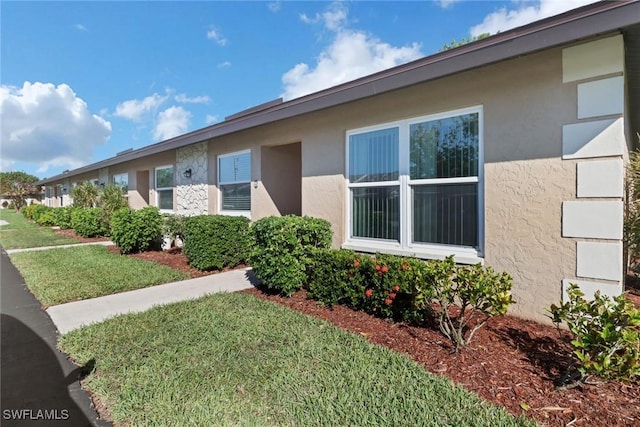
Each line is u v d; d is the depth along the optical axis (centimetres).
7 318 466
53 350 366
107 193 1373
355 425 227
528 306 408
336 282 475
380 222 570
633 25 285
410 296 400
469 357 320
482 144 448
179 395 267
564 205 378
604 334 240
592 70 358
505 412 237
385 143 560
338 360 316
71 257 916
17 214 3303
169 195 1188
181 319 433
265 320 424
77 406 267
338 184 621
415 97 509
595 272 359
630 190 421
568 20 310
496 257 431
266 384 279
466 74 455
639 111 624
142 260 874
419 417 233
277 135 749
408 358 318
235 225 782
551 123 385
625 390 264
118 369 314
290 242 516
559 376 285
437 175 498
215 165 946
